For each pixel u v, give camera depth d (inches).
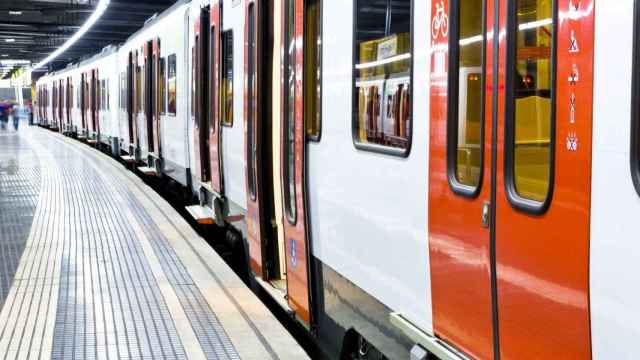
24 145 1242.0
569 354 100.5
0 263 323.9
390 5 157.2
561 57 100.7
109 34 1302.9
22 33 1325.0
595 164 94.3
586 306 96.7
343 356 192.1
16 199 538.6
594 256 94.9
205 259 321.1
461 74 129.6
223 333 220.1
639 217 87.6
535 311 108.0
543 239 105.6
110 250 345.4
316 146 203.3
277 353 201.8
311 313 210.5
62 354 206.7
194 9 430.6
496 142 118.2
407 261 150.9
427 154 141.3
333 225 191.8
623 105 89.7
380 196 162.7
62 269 309.0
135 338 218.5
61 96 1708.9
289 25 229.0
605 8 92.5
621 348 90.9
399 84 153.3
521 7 112.0
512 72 114.1
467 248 127.3
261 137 260.7
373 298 168.6
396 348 157.6
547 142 105.3
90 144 1224.8
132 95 772.0
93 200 526.6
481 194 122.6
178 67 497.7
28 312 247.8
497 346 118.8
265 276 262.7
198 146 414.9
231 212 332.2
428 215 141.2
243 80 295.6
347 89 180.4
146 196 548.4
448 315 134.6
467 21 127.7
